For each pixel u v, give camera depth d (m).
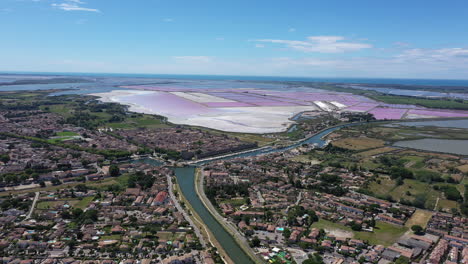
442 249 192.88
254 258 185.62
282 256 187.62
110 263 175.75
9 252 186.38
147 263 175.62
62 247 190.88
